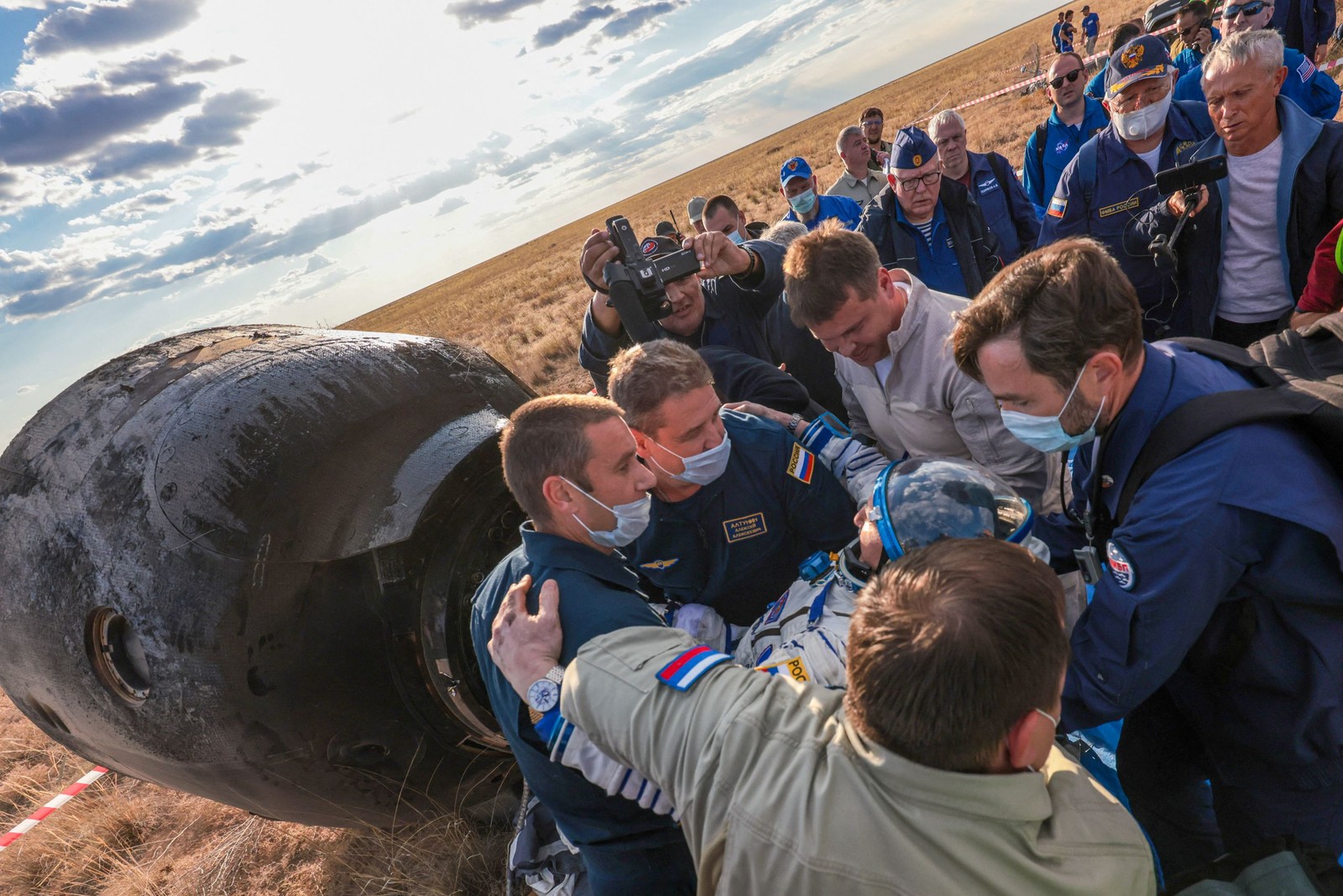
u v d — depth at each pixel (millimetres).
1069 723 1801
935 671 992
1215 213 3215
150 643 2309
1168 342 1713
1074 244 1494
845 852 1029
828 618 1766
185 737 2391
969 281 4461
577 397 1762
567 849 2508
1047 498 2455
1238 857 1271
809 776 1099
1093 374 1479
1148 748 2066
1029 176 6184
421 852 3043
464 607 2629
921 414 2473
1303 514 1340
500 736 2814
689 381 1986
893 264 4539
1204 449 1426
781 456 2205
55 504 2457
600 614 1595
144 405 2531
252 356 2650
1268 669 1529
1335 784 1607
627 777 1493
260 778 2494
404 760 2717
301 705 2412
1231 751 1714
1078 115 5812
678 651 1360
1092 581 1736
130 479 2389
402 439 2604
